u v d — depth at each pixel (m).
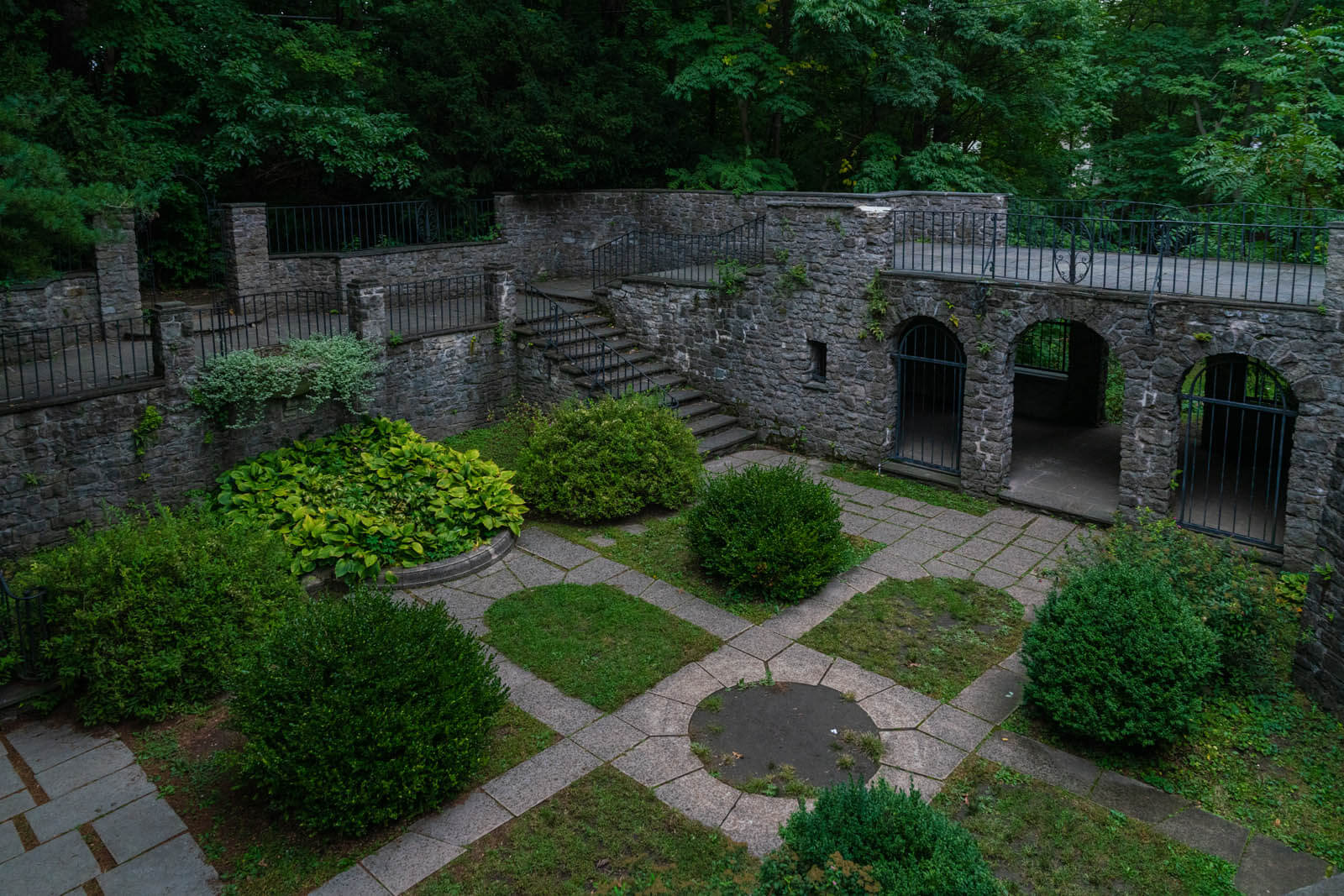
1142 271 13.41
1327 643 7.99
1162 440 11.30
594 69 20.58
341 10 20.66
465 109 19.06
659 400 14.15
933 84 19.19
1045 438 15.46
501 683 7.84
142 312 14.82
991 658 8.99
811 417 14.77
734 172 20.30
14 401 10.52
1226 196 18.14
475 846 6.62
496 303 16.00
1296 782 7.19
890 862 5.16
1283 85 18.75
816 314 14.30
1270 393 15.52
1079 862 6.43
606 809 6.95
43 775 7.51
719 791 7.13
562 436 12.39
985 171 20.64
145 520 11.58
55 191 11.46
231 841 6.75
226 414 12.29
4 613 8.61
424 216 19.47
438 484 11.77
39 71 14.56
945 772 7.36
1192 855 6.45
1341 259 9.62
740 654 9.10
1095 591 7.80
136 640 8.11
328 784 6.52
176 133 17.14
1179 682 7.22
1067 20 19.39
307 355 12.92
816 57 19.05
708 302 15.59
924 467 13.96
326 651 6.90
